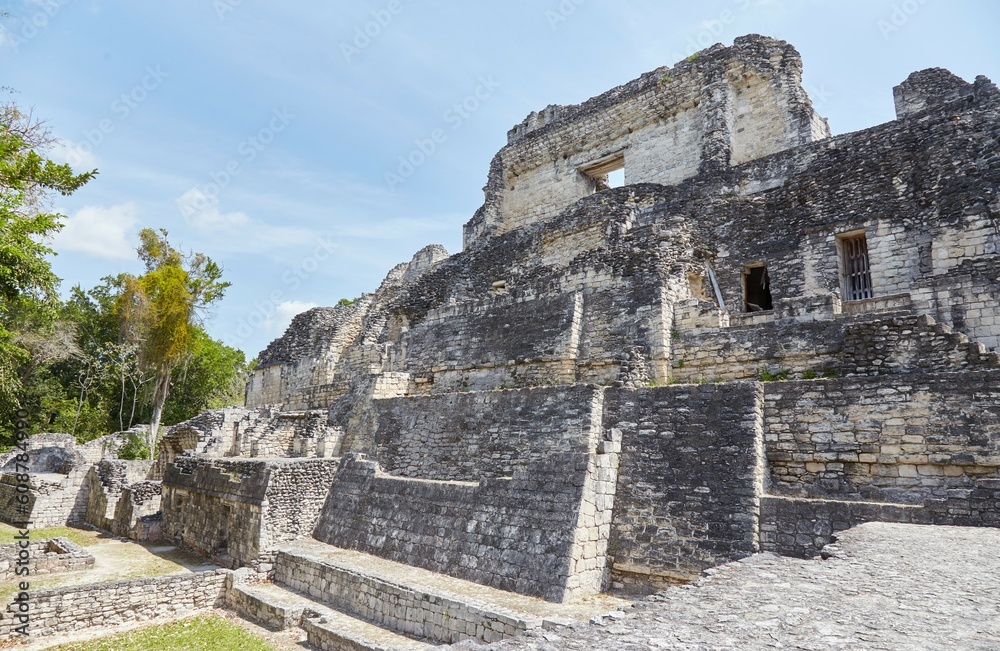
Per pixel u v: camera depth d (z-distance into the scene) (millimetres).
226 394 53031
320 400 27500
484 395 16422
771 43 24906
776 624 4695
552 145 31781
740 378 15148
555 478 12117
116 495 24188
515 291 20953
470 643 4918
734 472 11195
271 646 12234
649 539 11500
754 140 24859
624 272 18328
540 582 11148
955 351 11539
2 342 25984
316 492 17203
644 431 12750
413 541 14039
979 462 9609
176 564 17641
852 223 18000
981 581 5867
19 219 16547
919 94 22562
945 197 16344
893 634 4391
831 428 11094
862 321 13266
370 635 11461
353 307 35750
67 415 39062
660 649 4277
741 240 20547
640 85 28484
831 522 9906
